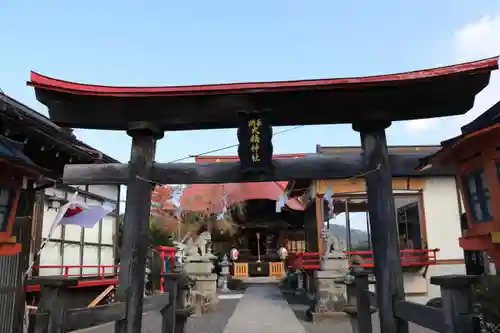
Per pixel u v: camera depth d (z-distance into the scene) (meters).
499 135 4.22
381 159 6.01
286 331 11.05
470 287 3.55
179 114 6.24
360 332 6.26
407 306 4.96
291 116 6.11
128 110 6.23
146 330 11.58
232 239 29.28
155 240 23.73
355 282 6.62
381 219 5.80
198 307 13.91
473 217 4.90
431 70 5.49
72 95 6.06
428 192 18.08
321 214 17.83
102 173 6.59
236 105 6.06
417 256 17.77
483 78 5.52
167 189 22.78
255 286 24.09
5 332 6.88
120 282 5.92
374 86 5.69
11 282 7.06
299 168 6.25
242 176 6.31
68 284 4.05
